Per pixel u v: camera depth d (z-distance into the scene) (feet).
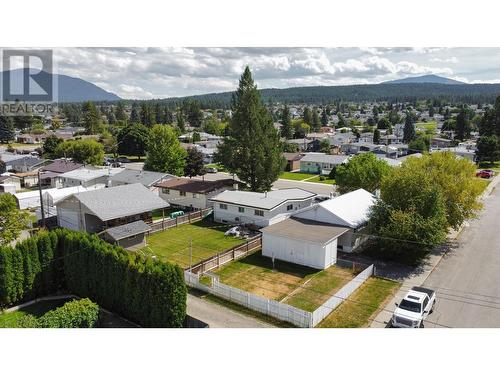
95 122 444.14
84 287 80.18
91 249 78.89
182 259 100.22
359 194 122.11
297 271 90.33
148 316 69.67
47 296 82.43
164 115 532.73
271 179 156.15
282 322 69.51
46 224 128.06
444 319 68.54
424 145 290.97
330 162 232.73
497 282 83.66
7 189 172.76
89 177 176.76
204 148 310.65
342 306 74.02
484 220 128.67
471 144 331.77
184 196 151.12
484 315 69.92
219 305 76.43
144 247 108.99
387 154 271.08
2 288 75.77
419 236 87.86
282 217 125.90
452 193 100.32
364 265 92.38
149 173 171.94
